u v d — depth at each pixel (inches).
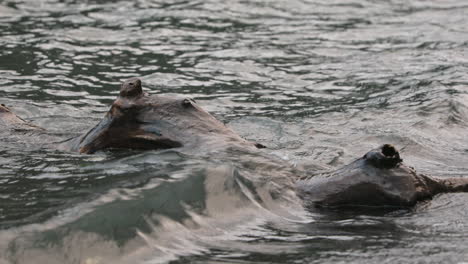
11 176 786.2
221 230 691.4
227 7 1855.3
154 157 826.8
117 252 627.2
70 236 631.8
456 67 1455.5
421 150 986.7
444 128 1094.4
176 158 817.5
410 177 788.6
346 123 1103.0
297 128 1061.1
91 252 620.4
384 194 768.9
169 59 1451.8
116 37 1576.0
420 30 1755.7
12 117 973.2
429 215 753.6
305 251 658.8
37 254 602.5
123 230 654.5
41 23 1635.1
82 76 1316.4
